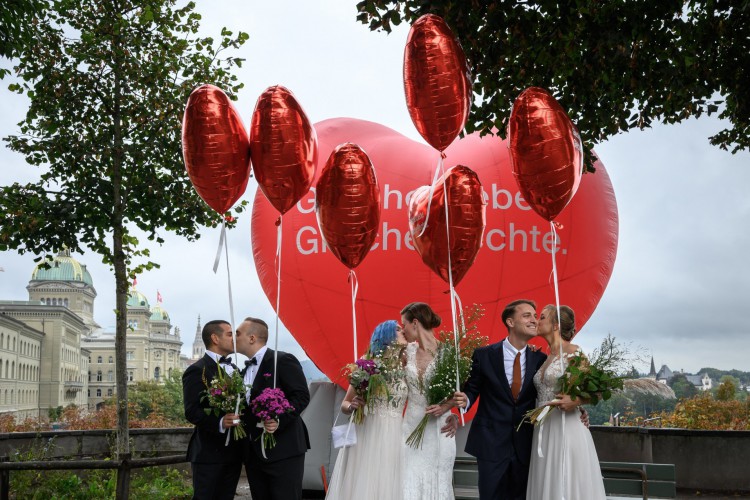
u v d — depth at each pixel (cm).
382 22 732
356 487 584
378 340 598
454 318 599
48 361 14575
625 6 761
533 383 579
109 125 979
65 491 855
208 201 598
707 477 996
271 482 584
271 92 592
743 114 879
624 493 677
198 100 577
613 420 1172
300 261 936
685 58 824
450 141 580
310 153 593
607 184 972
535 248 905
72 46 958
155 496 883
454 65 559
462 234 618
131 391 9294
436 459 577
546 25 788
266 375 597
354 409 590
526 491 576
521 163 579
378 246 903
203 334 617
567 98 823
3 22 907
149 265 983
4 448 893
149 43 979
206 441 593
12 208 893
